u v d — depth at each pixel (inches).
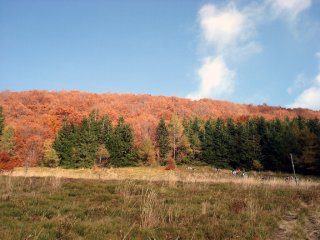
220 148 3378.4
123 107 5142.7
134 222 323.0
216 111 5738.2
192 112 5324.8
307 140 2874.0
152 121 4303.6
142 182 679.1
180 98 6038.4
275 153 3125.0
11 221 301.6
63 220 311.4
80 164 3011.8
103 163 3184.1
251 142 3297.2
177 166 3356.3
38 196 434.6
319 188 705.6
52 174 874.8
